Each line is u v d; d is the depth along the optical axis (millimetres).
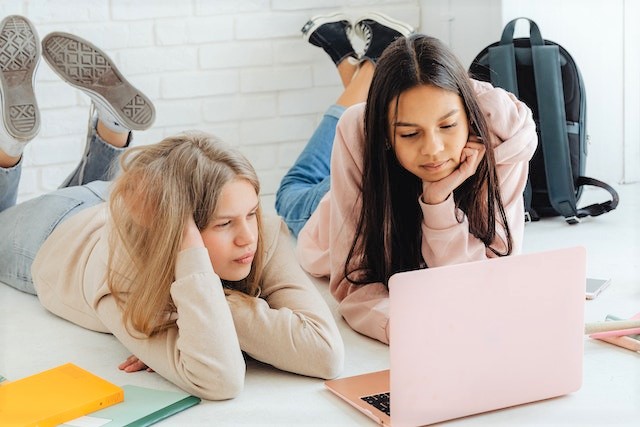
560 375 1611
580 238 2684
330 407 1610
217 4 3260
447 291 1471
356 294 1994
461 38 3324
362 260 1975
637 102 3285
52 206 2371
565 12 3152
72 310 2096
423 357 1476
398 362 1458
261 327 1702
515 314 1542
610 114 3277
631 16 3219
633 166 3336
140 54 3197
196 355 1605
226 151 1710
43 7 3061
